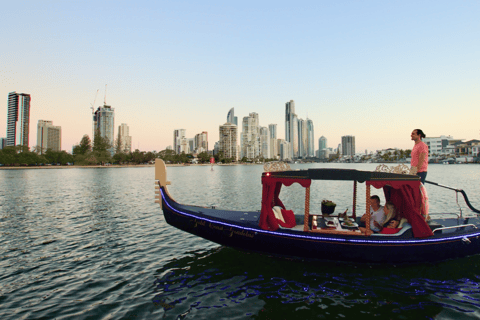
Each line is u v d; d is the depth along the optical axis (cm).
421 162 923
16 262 982
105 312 654
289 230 885
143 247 1146
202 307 673
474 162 17275
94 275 869
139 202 2450
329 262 891
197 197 2847
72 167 14625
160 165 1052
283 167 937
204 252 1072
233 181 5331
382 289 755
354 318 624
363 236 834
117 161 18662
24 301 708
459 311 654
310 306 674
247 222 940
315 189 3709
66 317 634
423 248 840
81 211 1989
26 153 13475
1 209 2078
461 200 2494
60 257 1033
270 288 765
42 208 2122
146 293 747
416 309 662
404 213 883
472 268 873
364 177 834
